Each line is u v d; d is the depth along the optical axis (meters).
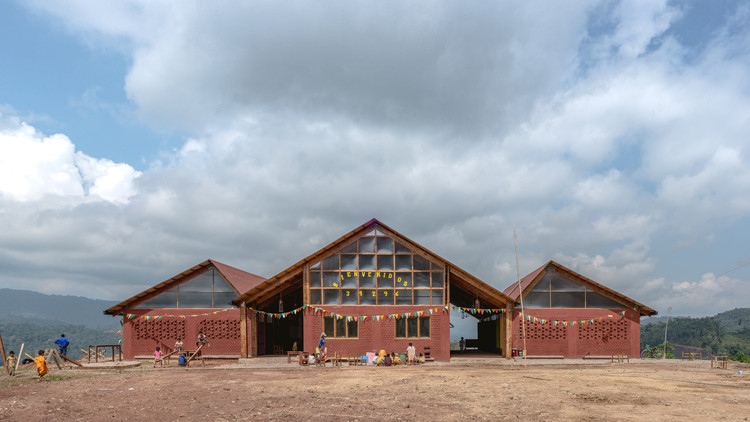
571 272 37.22
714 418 14.62
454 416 15.05
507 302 36.47
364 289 35.16
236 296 37.19
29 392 20.09
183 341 36.72
